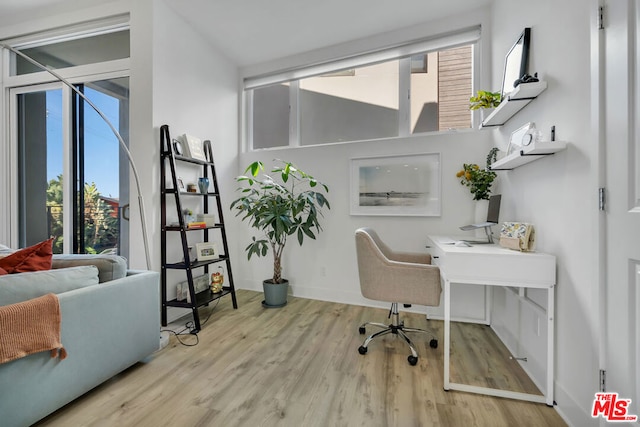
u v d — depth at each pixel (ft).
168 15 8.54
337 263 10.37
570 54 4.57
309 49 10.78
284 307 9.74
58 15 8.97
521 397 5.00
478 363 6.19
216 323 8.37
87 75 8.98
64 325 4.45
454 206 8.88
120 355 5.42
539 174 5.58
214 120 10.57
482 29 8.54
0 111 9.73
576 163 4.41
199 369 5.91
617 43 3.64
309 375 5.72
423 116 9.65
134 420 4.44
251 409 4.72
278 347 6.88
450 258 5.39
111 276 5.60
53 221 9.52
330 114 10.96
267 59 11.47
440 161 8.98
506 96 5.83
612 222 3.74
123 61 8.58
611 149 3.76
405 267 6.34
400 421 4.48
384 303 9.74
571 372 4.50
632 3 3.44
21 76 9.59
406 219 9.45
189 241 9.48
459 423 4.44
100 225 9.11
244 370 5.88
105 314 5.14
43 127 9.59
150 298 6.17
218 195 9.76
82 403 4.82
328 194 10.47
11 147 9.80
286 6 8.55
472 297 8.57
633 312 3.46
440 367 6.04
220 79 10.93
